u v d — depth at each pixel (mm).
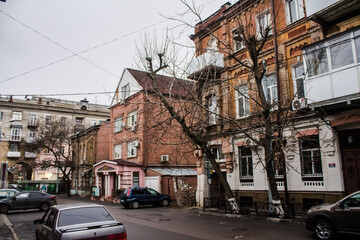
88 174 36312
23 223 13820
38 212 18844
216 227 11078
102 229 6082
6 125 48219
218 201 17047
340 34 10805
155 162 26297
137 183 25359
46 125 40625
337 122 11648
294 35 14070
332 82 10930
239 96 16750
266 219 12148
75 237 5730
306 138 12906
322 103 11172
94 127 35062
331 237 8055
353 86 10328
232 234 9570
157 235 9758
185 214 15914
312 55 11680
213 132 17516
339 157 11875
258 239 8688
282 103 13445
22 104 49906
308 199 12812
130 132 28281
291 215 11828
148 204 20891
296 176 13297
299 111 13109
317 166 12734
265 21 15539
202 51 19516
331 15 11859
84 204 7234
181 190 20969
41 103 54062
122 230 6289
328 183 12023
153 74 14133
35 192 19484
